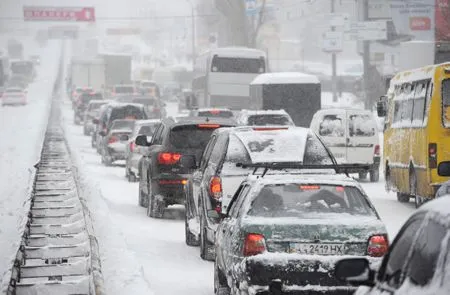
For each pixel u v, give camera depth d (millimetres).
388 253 13875
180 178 45688
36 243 34281
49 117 195875
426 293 11703
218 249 25641
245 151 32188
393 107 55406
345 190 23234
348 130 69625
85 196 52062
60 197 50812
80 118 181750
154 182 46125
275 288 21281
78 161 85438
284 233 21844
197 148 45781
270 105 101688
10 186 61156
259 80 105188
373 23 147625
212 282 28969
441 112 47125
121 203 54750
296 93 101688
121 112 94250
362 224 22094
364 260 14211
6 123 162500
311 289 21281
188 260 33500
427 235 12555
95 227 38625
